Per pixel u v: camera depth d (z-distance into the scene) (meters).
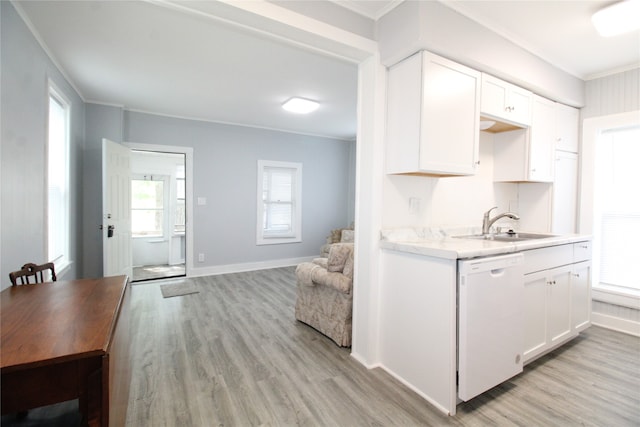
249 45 2.59
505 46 2.38
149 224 6.54
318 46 2.07
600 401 1.84
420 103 1.99
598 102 3.12
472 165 2.25
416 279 1.93
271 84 3.45
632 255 3.00
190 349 2.48
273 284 4.51
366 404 1.81
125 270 4.21
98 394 1.02
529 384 2.02
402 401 1.84
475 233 2.77
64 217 3.29
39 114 2.46
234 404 1.80
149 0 1.59
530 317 2.18
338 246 2.68
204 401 1.82
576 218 3.29
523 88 2.69
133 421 1.64
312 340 2.66
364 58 2.24
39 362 0.91
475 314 1.73
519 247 2.00
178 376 2.08
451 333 1.71
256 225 5.53
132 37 2.47
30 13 2.14
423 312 1.88
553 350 2.51
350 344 2.53
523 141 2.82
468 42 2.13
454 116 2.14
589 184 3.20
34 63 2.36
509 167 2.92
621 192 3.08
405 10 1.98
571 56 2.75
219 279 4.79
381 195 2.22
